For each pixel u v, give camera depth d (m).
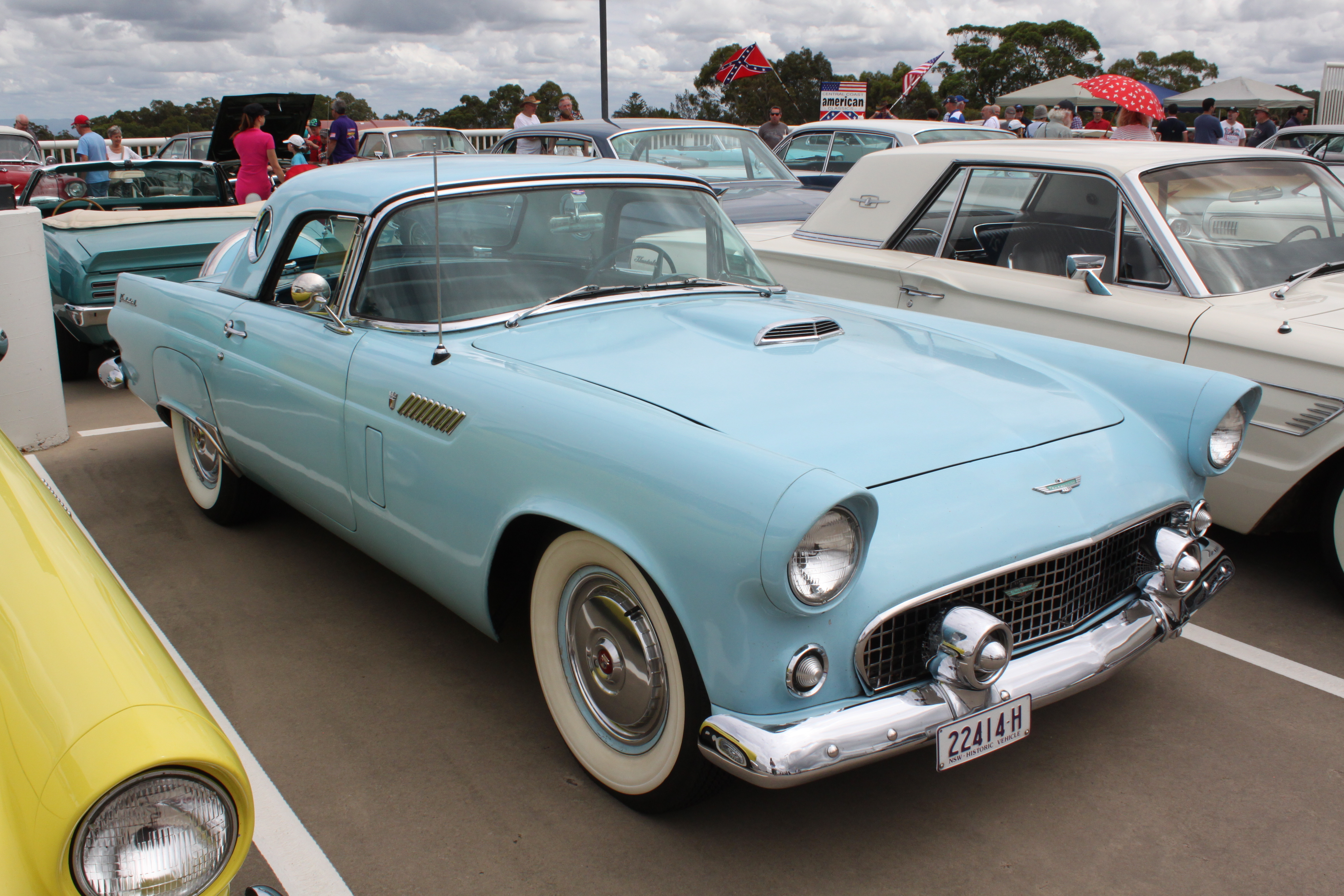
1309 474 3.34
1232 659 3.10
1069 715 2.79
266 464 3.44
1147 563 2.48
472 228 2.97
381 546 2.91
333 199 3.19
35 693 1.28
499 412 2.36
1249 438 3.41
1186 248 3.80
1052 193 4.23
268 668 3.04
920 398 2.44
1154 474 2.48
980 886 2.11
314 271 3.23
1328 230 4.13
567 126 8.23
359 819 2.33
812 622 1.89
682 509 1.91
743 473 1.85
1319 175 4.34
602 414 2.17
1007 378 2.67
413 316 2.84
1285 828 2.30
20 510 1.66
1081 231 4.11
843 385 2.46
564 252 3.09
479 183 3.03
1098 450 2.42
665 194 3.39
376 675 3.00
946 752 1.99
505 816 2.34
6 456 1.88
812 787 2.46
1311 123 24.11
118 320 4.38
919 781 2.50
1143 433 2.59
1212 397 2.58
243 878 2.14
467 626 3.32
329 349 2.99
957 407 2.42
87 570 1.55
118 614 1.45
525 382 2.39
